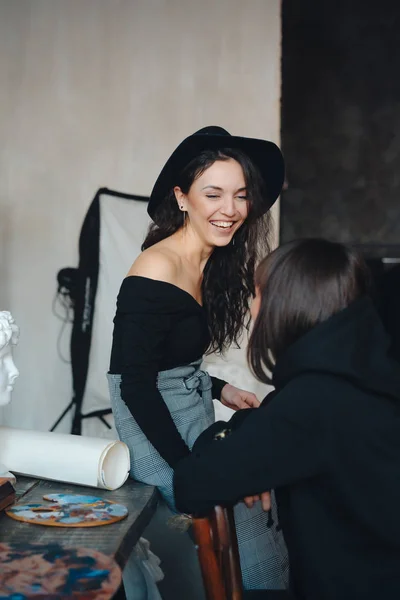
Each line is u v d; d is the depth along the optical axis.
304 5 3.55
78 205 3.69
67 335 3.69
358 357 1.28
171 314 1.81
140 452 1.81
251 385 3.48
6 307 3.71
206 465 1.29
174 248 1.96
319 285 1.32
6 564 1.21
